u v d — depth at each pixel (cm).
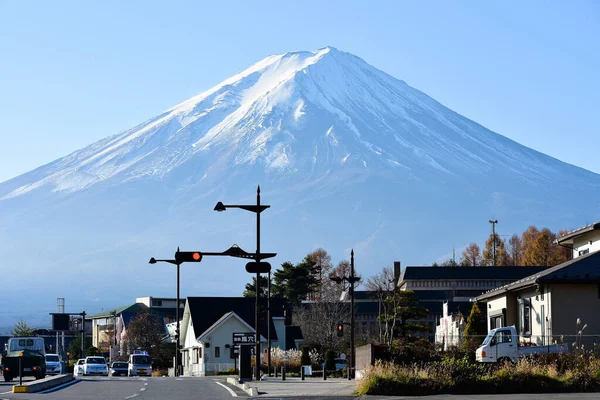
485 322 9044
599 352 5069
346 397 4328
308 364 9969
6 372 6981
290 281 17388
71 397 4525
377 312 16350
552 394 4291
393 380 4491
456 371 4578
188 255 6172
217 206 6181
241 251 6303
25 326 19088
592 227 6650
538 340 5947
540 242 18362
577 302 5831
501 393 4456
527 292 6394
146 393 4850
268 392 4859
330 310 14100
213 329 11944
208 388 5350
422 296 16525
